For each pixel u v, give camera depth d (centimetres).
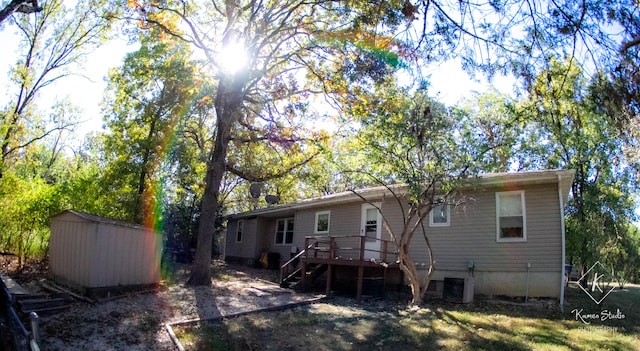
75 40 1875
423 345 748
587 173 1834
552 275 1143
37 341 480
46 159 3139
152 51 1638
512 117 1007
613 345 750
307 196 3206
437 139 1018
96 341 669
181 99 1667
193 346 680
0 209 1226
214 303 1021
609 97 428
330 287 1372
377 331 841
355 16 617
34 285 1050
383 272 1343
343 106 1407
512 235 1228
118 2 1398
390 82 1043
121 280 1046
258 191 2159
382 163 1080
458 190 1114
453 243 1337
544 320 960
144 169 1652
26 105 1833
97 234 976
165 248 2252
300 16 1356
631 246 1886
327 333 814
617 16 394
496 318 973
